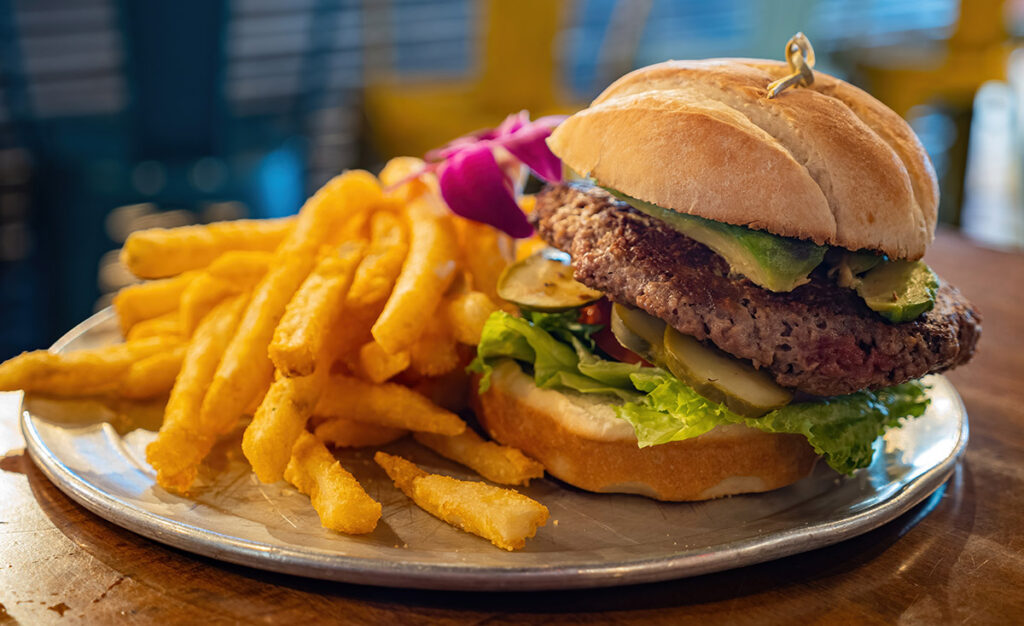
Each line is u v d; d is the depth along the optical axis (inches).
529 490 18.2
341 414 19.0
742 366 17.3
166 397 20.2
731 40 65.3
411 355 19.3
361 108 48.3
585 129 18.2
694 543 16.9
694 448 17.6
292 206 46.6
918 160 17.8
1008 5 58.1
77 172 37.6
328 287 18.7
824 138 17.1
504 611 16.0
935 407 19.8
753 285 17.2
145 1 35.8
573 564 16.0
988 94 80.1
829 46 63.3
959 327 17.7
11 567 16.4
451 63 59.2
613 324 18.0
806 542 16.6
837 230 17.0
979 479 18.8
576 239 18.1
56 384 19.5
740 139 16.9
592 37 61.7
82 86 45.1
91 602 15.9
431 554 16.5
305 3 49.4
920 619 16.0
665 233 17.8
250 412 19.8
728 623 15.9
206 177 41.8
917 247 17.3
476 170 20.1
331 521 16.8
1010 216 62.9
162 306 21.2
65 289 38.1
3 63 42.4
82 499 17.3
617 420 17.7
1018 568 16.9
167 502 17.6
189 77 38.2
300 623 15.7
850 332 17.0
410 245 19.8
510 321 18.4
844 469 17.6
